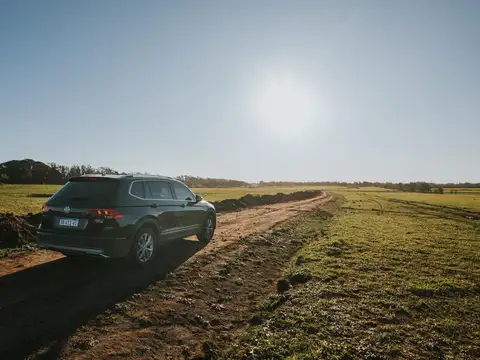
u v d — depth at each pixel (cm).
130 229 659
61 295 534
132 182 707
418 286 657
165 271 700
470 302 585
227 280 693
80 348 387
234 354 393
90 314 473
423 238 1290
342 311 517
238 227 1429
